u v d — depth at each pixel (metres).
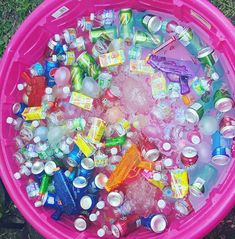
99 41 1.08
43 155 1.07
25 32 1.06
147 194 1.02
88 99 1.04
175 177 0.99
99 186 1.03
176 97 1.03
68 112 1.07
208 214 0.92
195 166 1.00
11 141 1.08
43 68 1.11
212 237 1.17
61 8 1.06
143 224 1.00
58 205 1.03
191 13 1.02
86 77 1.06
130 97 1.05
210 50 1.02
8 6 1.31
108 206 1.02
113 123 1.04
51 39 1.11
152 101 1.05
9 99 1.08
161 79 1.04
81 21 1.10
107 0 1.08
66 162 1.06
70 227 1.03
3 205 1.21
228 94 0.99
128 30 1.07
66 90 1.05
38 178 1.06
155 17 1.06
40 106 1.08
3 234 1.24
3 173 1.02
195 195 0.99
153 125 1.04
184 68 1.05
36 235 1.21
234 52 0.96
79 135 1.04
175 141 1.02
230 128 0.96
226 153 0.97
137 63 1.06
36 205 1.02
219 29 0.97
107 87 1.06
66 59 1.09
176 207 0.99
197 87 1.02
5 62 1.06
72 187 1.03
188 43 1.05
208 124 1.01
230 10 1.22
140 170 1.01
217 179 0.99
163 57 1.06
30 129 1.08
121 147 1.04
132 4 1.09
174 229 0.96
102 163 1.03
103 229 1.00
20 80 1.10
